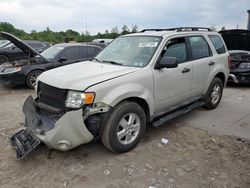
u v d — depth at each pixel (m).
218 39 6.22
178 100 4.97
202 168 3.69
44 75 4.13
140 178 3.46
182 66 4.87
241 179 3.45
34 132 3.74
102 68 4.23
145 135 4.73
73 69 4.25
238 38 9.65
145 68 4.23
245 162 3.86
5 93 8.07
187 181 3.40
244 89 8.48
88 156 3.98
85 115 3.52
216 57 5.89
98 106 3.59
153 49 4.50
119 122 3.83
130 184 3.34
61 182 3.38
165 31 5.11
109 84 3.69
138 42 4.81
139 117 4.12
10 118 5.59
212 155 4.05
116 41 5.26
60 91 3.63
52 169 3.65
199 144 4.40
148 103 4.23
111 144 3.83
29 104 4.24
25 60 9.05
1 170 3.62
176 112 5.04
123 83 3.85
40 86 4.10
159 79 4.39
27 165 3.74
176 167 3.71
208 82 5.71
